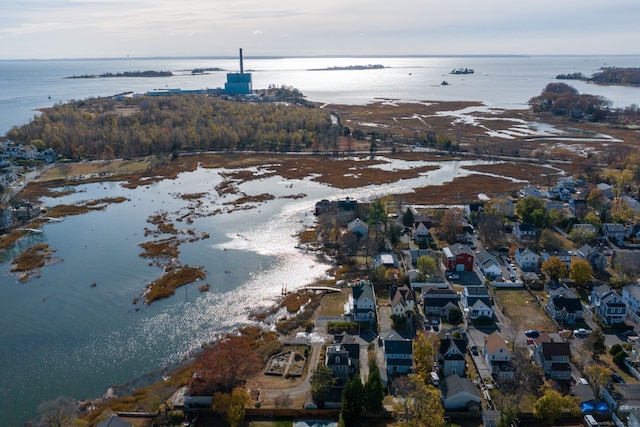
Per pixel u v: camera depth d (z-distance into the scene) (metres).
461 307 92.50
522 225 123.75
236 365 70.00
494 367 72.56
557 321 87.31
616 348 75.69
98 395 70.19
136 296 99.12
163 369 76.06
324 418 64.81
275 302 97.25
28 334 85.69
